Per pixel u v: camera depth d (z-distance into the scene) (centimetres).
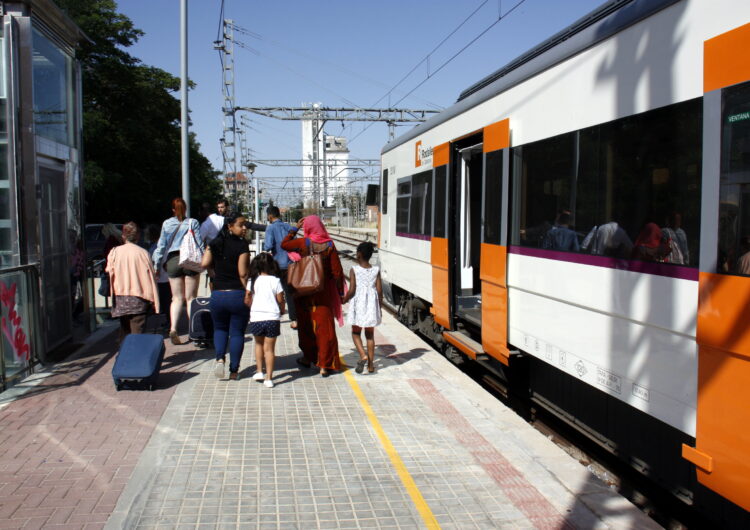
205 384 646
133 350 618
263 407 576
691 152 366
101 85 2661
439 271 848
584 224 482
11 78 680
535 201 568
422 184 953
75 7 2550
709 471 341
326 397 611
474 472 439
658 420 425
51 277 769
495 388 766
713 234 344
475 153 814
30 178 695
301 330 705
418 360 770
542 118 555
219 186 4341
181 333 914
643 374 406
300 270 655
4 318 608
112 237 1056
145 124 2802
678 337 372
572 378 548
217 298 648
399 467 446
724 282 333
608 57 454
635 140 420
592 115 474
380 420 546
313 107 3183
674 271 376
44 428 507
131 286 674
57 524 353
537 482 424
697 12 363
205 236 855
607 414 491
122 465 438
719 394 336
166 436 495
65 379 651
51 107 782
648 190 405
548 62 542
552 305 534
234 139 3206
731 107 334
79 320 938
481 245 691
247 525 359
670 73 386
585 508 387
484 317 682
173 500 388
